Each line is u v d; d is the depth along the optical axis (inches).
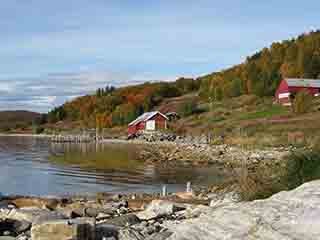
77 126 6929.1
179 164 2044.8
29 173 1710.1
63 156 2561.5
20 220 557.6
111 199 968.3
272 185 514.3
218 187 1056.2
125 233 453.4
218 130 3344.0
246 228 342.3
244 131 2960.1
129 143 3924.7
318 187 368.2
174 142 3432.6
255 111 3858.3
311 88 3843.5
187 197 897.5
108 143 4106.8
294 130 2623.0
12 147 3609.7
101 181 1478.8
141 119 4694.9
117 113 5954.7
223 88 5275.6
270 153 2079.2
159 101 6309.1
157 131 4229.8
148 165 2006.6
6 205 846.5
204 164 2010.3
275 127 2856.8
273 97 4335.6
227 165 1895.9
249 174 565.0
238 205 387.2
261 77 4913.9
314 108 3284.9
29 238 469.7
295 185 491.8
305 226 314.3
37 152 2940.5
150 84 7293.3
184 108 4783.5
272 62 5492.1
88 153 2775.6
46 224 443.2
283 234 315.9
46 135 6658.5
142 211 657.6
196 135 3503.9
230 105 4549.7
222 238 343.6
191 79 7322.8
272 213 343.9
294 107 3336.6
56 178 1561.3
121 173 1708.9
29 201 909.2
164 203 661.3
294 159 514.6
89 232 452.1
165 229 428.1
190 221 402.9
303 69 4729.3
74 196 1098.7
